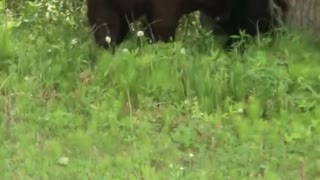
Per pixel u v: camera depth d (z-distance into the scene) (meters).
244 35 7.66
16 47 7.75
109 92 6.89
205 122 6.37
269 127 6.25
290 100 6.64
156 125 6.43
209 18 8.59
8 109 6.61
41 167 5.61
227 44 8.15
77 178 5.44
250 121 6.36
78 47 7.79
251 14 8.12
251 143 5.99
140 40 7.70
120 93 6.88
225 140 6.05
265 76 6.91
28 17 9.02
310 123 6.30
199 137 6.14
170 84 6.92
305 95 6.73
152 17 7.89
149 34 7.97
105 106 6.64
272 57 7.31
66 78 7.24
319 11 8.04
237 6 8.13
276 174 5.49
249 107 6.52
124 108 6.75
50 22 8.99
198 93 6.87
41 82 7.11
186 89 6.90
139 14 7.93
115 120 6.39
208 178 5.44
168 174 5.50
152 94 6.90
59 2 9.39
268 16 8.20
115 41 7.89
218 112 6.53
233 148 5.93
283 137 6.09
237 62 7.14
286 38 7.73
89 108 6.67
